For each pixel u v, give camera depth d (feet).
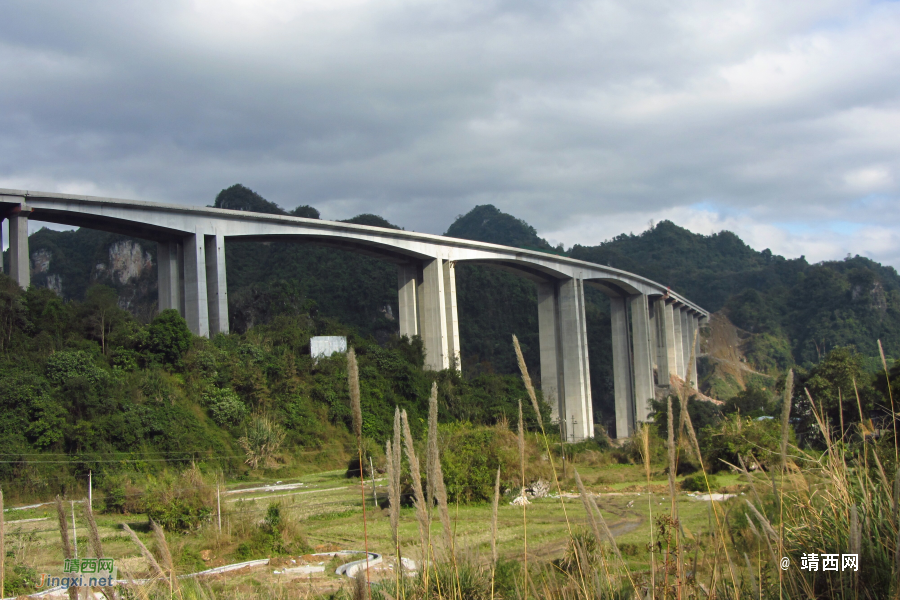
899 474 13.69
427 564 11.29
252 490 138.00
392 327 376.48
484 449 111.96
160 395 157.69
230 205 402.11
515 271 292.61
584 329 301.22
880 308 476.95
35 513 104.68
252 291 277.03
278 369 192.44
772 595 13.56
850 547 11.19
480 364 393.29
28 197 153.48
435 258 245.65
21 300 153.69
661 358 373.81
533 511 100.63
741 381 453.17
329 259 403.13
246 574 63.16
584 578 13.96
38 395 135.13
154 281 415.64
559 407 295.28
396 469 10.95
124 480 112.57
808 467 17.76
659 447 155.74
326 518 102.99
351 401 10.03
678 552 12.39
